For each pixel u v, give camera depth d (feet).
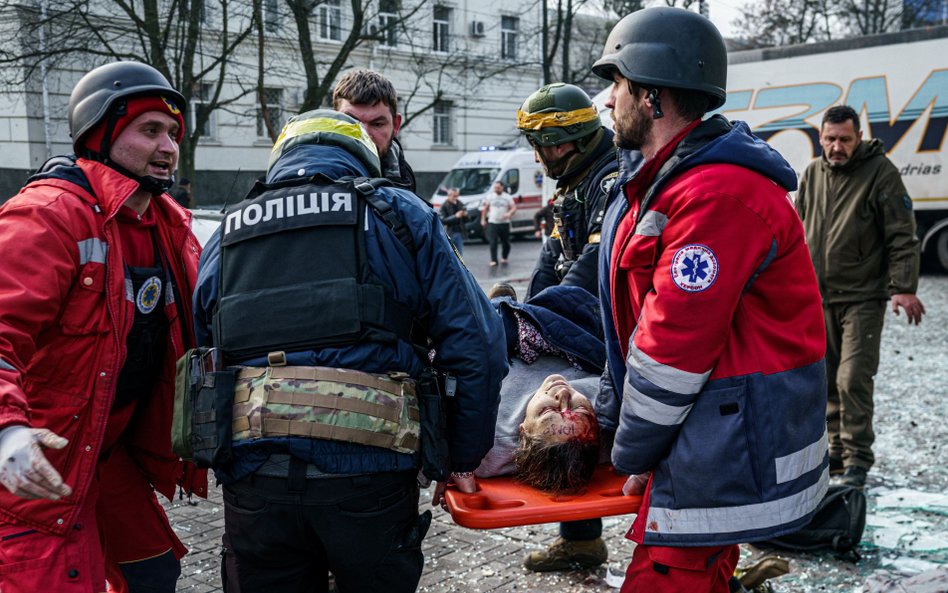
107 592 9.23
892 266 15.28
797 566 12.19
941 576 10.07
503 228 64.03
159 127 8.18
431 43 93.66
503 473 9.11
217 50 64.54
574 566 12.17
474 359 6.97
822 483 7.39
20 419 6.25
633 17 7.34
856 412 15.21
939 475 15.94
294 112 61.98
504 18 106.11
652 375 6.89
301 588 7.13
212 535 13.60
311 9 48.55
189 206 49.03
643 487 8.07
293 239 6.84
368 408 6.57
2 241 7.27
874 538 13.08
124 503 8.89
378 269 6.83
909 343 29.96
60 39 50.60
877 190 15.42
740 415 6.93
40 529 7.52
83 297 7.73
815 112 49.37
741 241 6.70
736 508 6.97
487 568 12.34
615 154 11.04
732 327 7.03
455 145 105.60
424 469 6.82
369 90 10.99
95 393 7.78
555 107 10.87
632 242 7.23
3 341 6.84
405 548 6.97
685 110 7.24
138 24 45.29
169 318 8.72
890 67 47.14
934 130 46.24
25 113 70.95
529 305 10.37
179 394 7.00
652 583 7.33
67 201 7.65
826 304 15.98
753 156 6.89
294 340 6.68
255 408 6.54
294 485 6.47
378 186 7.14
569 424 8.44
